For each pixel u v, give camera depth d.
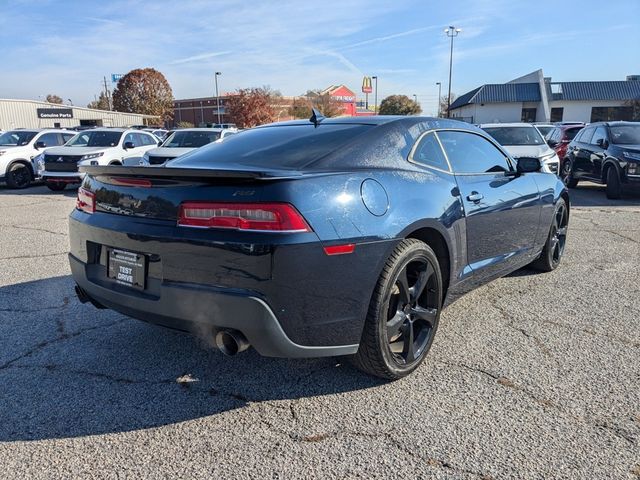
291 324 2.50
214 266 2.48
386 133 3.28
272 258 2.40
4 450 2.42
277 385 3.01
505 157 4.40
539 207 4.64
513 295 4.52
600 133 11.80
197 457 2.37
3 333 3.76
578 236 7.00
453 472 2.24
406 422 2.62
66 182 12.78
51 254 6.18
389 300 2.85
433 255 3.16
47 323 3.95
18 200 11.46
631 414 2.65
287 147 3.19
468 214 3.54
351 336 2.73
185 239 2.54
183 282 2.58
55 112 49.19
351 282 2.64
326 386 2.99
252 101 56.09
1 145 14.56
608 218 8.51
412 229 2.95
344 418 2.67
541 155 10.48
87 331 3.79
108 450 2.42
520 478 2.20
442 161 3.55
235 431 2.57
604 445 2.41
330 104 63.03
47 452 2.41
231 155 3.26
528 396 2.84
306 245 2.46
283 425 2.61
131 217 2.80
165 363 3.29
